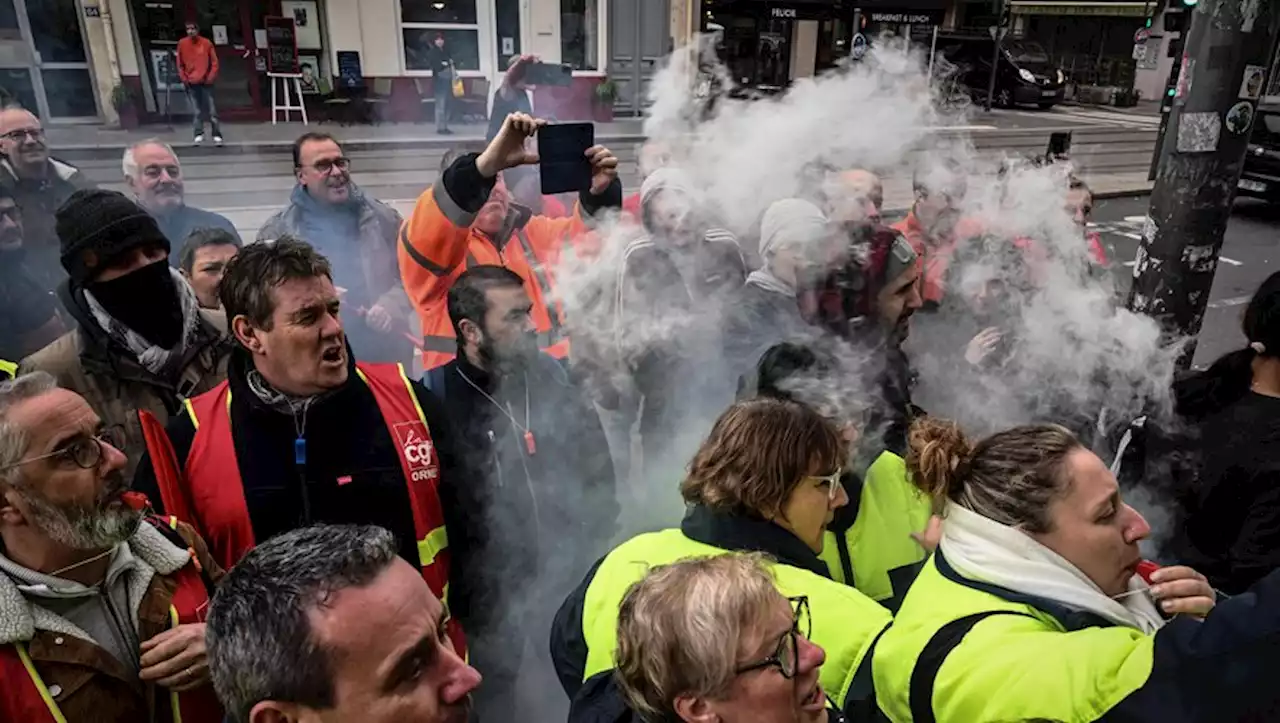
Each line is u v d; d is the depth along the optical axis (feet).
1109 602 3.55
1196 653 2.82
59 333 9.58
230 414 5.43
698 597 3.22
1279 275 5.77
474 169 7.05
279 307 5.04
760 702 3.13
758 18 34.06
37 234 10.58
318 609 3.07
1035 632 3.35
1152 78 62.28
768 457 4.33
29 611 4.06
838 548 5.15
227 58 36.70
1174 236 9.26
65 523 4.04
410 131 36.22
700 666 3.10
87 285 6.05
